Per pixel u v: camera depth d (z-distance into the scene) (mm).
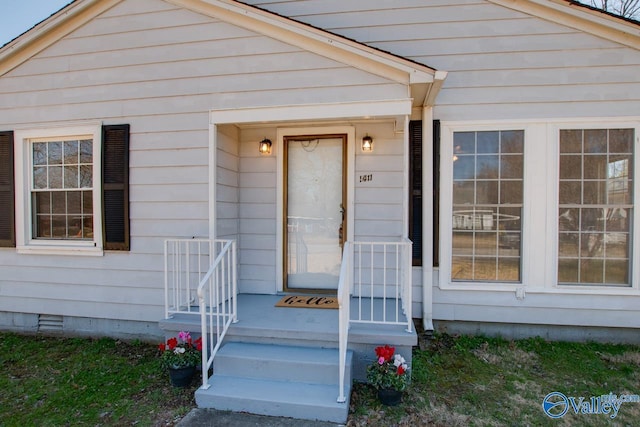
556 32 3973
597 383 3186
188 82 3949
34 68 4418
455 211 4191
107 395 3053
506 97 4055
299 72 3611
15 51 4375
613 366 3480
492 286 4098
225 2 3713
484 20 4082
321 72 3557
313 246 4586
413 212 4184
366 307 3949
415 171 4188
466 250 4176
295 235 4625
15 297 4578
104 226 4254
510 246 4113
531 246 4047
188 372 3154
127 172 4156
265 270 4590
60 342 4281
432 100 3850
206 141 3926
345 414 2611
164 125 4039
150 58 4059
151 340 4223
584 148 3988
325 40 3432
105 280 4309
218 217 4043
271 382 2979
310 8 4469
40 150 4559
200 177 3965
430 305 4141
